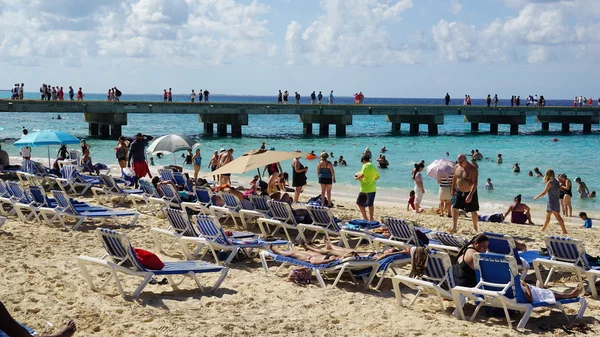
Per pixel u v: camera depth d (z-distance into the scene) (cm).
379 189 2538
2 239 1084
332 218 1133
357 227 1123
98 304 736
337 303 780
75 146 4184
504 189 2611
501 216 1738
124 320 683
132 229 1224
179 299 774
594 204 2320
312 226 1145
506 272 698
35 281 828
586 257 870
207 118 5344
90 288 800
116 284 827
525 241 1291
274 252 931
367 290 848
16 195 1310
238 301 770
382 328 684
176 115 10531
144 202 1598
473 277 743
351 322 710
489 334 671
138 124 7694
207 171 3008
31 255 973
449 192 1703
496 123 6216
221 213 1320
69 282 827
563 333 682
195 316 705
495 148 4569
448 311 759
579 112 6331
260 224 1221
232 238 995
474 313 723
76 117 9556
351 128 7194
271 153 1423
